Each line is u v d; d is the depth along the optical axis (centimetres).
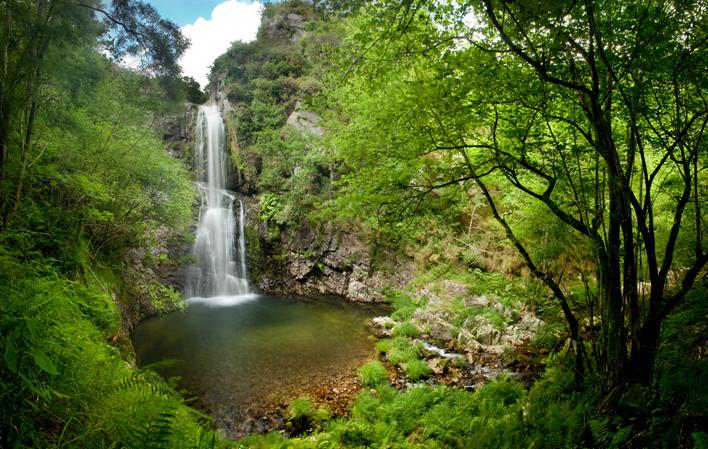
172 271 2005
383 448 689
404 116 657
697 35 461
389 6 470
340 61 630
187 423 292
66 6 612
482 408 798
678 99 494
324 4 464
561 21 401
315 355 1318
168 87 828
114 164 1190
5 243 588
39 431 211
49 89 712
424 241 2016
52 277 422
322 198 2289
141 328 1498
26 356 222
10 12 581
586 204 644
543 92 548
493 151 684
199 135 2877
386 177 717
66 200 1115
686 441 359
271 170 2456
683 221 826
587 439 452
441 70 546
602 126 483
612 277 542
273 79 2934
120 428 232
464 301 1656
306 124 2405
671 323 740
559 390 693
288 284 2272
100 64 766
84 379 261
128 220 1373
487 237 1845
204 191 2475
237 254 2328
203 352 1317
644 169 498
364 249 2147
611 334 548
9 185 705
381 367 1159
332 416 949
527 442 513
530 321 1419
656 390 484
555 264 1408
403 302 1831
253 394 1052
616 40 471
